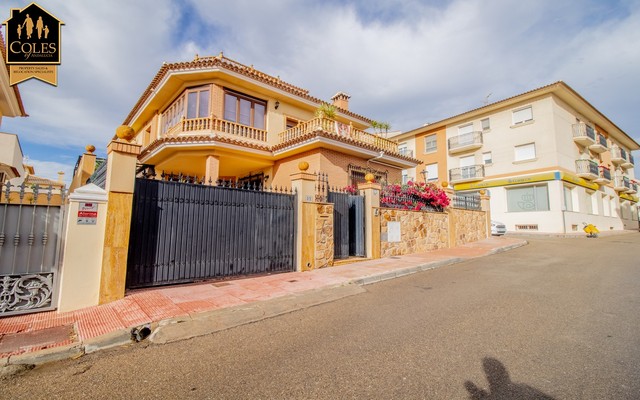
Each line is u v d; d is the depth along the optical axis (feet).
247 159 46.11
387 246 33.47
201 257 20.56
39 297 14.61
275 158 47.24
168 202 19.45
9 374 9.64
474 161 88.33
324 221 26.99
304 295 18.52
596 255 35.12
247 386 8.82
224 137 40.34
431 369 9.59
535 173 74.74
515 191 78.84
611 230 89.86
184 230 19.97
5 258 14.11
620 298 17.21
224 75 43.11
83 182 30.12
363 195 32.53
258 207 23.58
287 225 25.14
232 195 22.31
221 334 13.05
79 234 15.47
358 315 15.29
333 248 27.89
